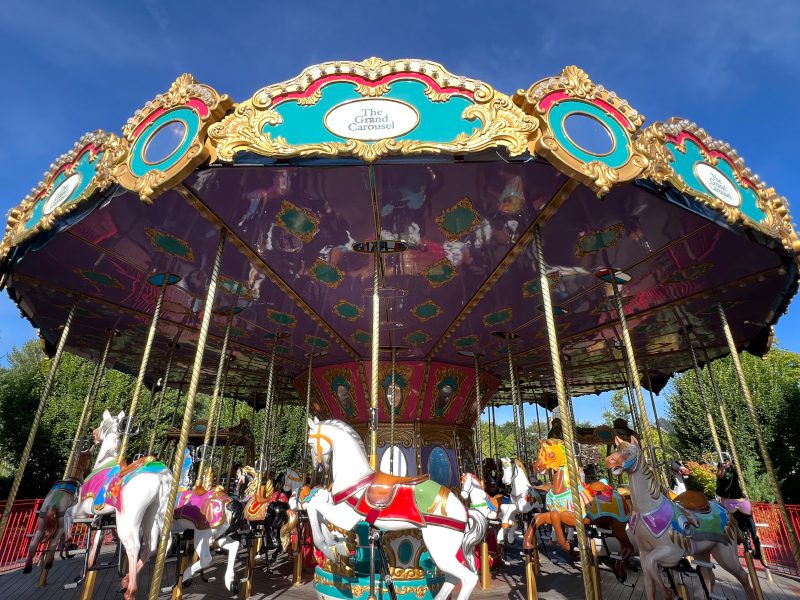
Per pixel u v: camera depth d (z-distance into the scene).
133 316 9.37
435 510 4.64
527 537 6.65
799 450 14.87
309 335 10.20
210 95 4.42
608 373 13.96
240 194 5.28
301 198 5.39
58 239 6.44
